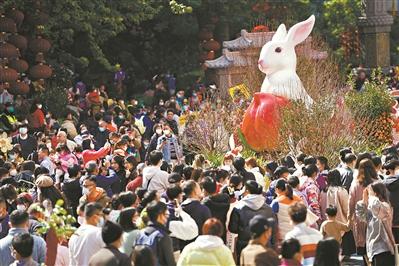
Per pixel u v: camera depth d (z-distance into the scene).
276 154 39.94
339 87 46.28
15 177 31.72
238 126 42.94
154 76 74.50
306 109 39.31
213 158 41.53
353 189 26.66
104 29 63.97
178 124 47.94
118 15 61.88
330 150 38.72
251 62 55.84
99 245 21.53
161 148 40.47
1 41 56.75
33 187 30.34
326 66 48.44
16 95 56.75
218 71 60.38
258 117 40.78
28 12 58.94
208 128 43.34
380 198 25.42
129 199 23.53
